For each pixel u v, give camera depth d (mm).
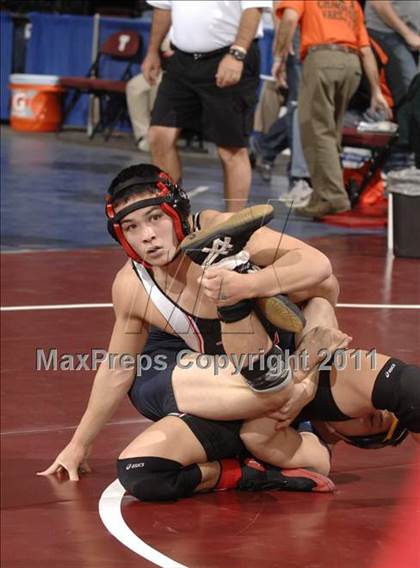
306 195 14781
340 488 5695
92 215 15609
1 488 5777
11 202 16547
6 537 5016
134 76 26828
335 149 14234
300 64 15258
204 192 16891
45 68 28047
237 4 11867
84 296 10539
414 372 5559
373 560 4637
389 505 5398
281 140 18688
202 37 11867
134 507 5453
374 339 7586
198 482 5570
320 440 5957
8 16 28125
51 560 4723
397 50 15141
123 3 31109
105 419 6035
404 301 8711
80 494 5699
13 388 7711
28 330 9195
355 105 15477
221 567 4598
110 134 26078
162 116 12258
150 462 5488
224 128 12039
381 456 6215
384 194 15492
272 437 5621
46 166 20891
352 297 8727
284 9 14773
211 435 5594
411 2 15094
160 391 5766
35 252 12766
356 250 10977
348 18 14430
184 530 5066
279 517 5227
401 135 14750
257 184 18125
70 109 27094
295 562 4621
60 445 6602
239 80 11930
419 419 5574
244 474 5656
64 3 30781
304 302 5715
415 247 10156
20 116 27547
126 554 4789
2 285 10984
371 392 5582
